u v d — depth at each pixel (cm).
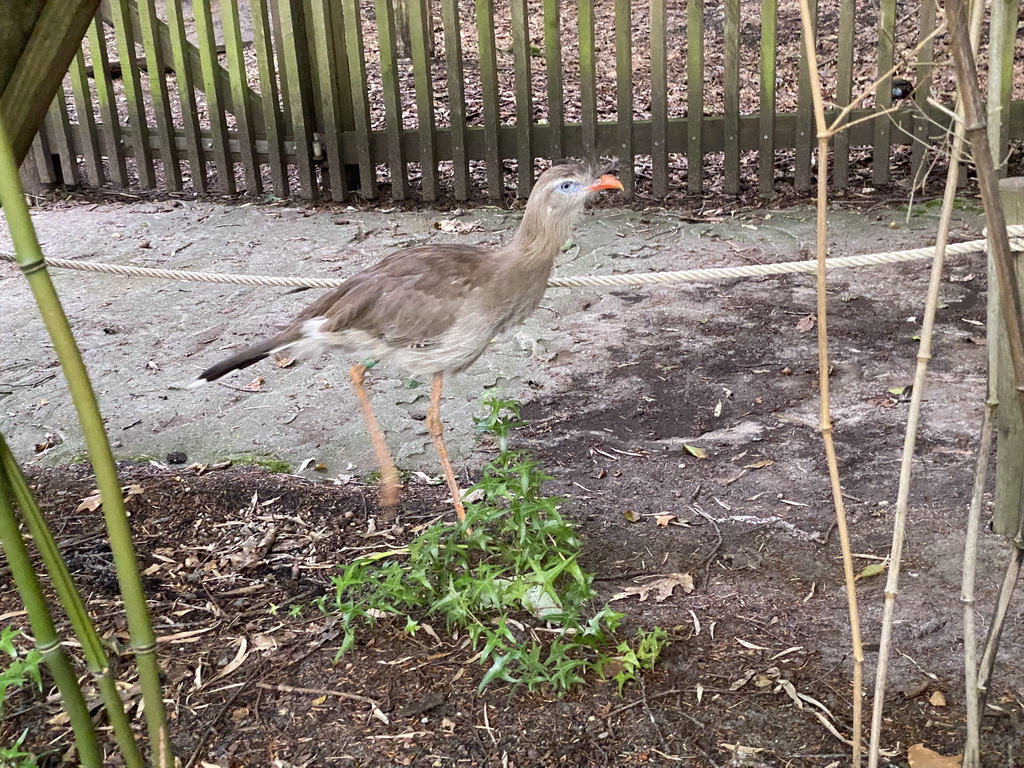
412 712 153
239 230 354
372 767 143
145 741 149
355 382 198
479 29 349
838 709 150
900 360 256
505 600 155
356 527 206
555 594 154
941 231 101
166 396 256
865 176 364
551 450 231
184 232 354
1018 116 330
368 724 151
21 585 100
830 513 205
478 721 151
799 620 172
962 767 134
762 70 343
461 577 165
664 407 245
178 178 391
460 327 182
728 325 279
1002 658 160
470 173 392
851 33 338
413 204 372
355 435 239
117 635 175
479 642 169
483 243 333
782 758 141
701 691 155
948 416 232
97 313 297
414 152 371
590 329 281
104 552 200
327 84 362
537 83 467
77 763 145
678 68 477
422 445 234
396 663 165
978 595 176
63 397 257
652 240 330
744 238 328
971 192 343
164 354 275
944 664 159
